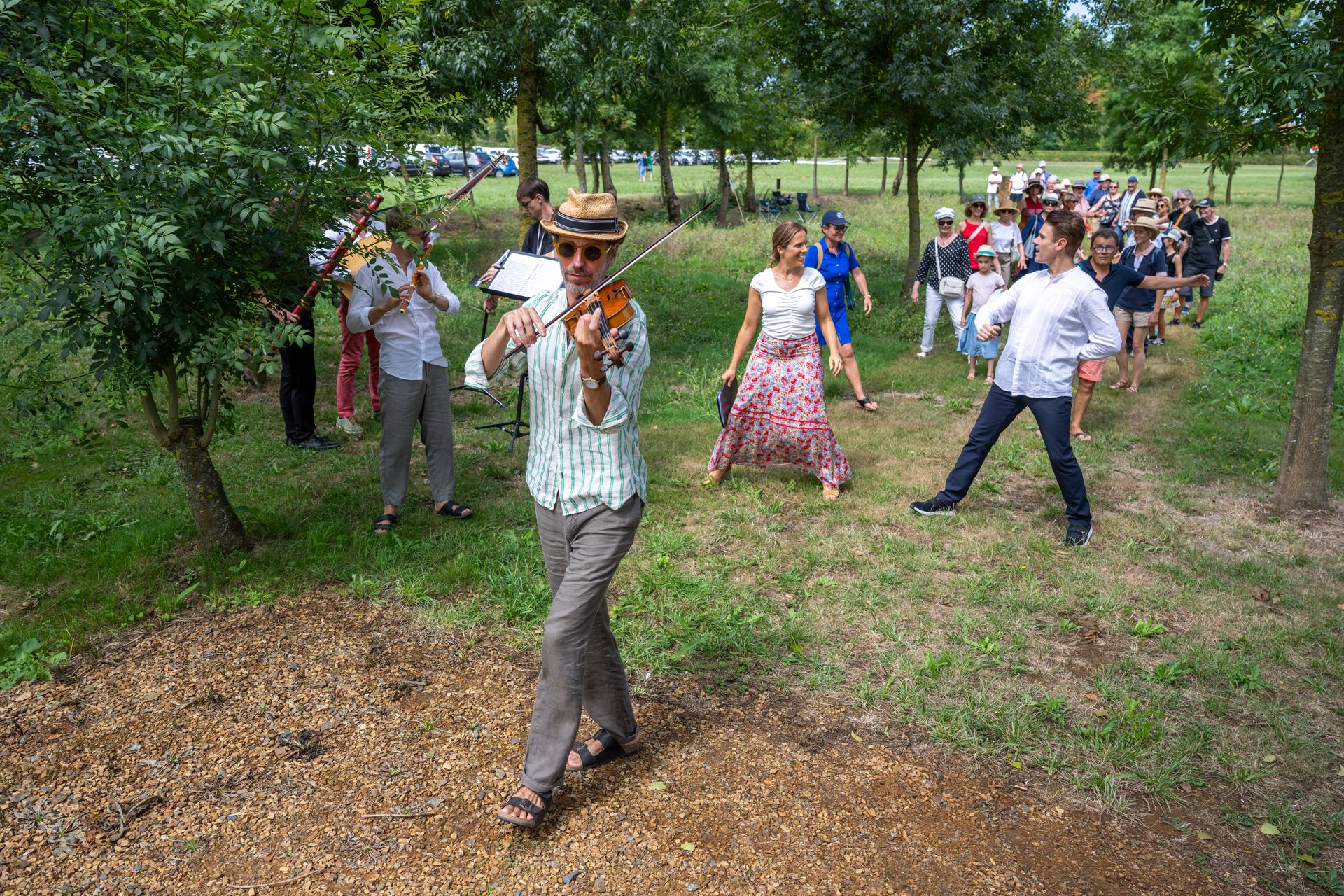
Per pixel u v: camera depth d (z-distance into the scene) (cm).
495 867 286
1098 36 1295
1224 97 580
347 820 306
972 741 350
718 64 2266
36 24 400
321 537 522
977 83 1286
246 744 345
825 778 331
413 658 408
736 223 2603
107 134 394
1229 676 398
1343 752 350
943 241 999
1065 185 1688
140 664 402
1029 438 752
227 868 285
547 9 1241
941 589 478
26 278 396
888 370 974
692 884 280
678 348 1062
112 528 535
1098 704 380
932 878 285
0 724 356
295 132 433
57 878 279
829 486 607
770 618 448
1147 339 1117
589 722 373
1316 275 573
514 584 467
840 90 1303
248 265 441
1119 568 507
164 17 413
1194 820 314
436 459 562
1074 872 289
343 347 716
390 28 481
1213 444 728
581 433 293
